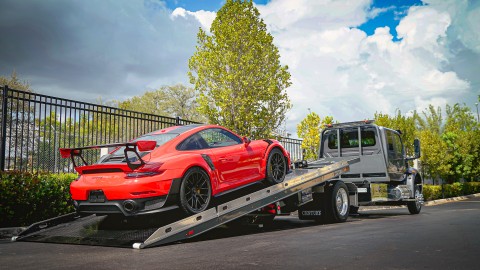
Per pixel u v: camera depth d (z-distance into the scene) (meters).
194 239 6.23
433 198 24.11
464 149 30.17
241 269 3.78
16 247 5.66
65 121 9.59
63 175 8.96
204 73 14.90
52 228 6.66
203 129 6.71
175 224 5.57
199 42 15.37
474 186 32.09
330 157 11.38
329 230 7.07
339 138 11.32
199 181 6.07
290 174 8.38
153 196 5.49
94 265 4.17
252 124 14.64
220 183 6.42
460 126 35.25
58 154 10.27
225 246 5.32
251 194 6.80
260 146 7.36
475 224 7.96
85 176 5.98
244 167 6.92
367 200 10.52
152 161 5.73
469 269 3.73
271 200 7.19
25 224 8.05
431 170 26.66
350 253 4.57
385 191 11.02
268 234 6.70
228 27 14.38
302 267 3.83
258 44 14.55
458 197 25.86
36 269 4.02
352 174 11.05
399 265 3.90
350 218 10.57
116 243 5.46
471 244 5.21
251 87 14.56
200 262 4.17
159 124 12.23
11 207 7.80
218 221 6.18
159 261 4.29
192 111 44.56
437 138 26.75
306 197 8.26
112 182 5.57
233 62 14.38
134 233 5.70
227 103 14.38
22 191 7.81
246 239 6.04
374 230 6.95
